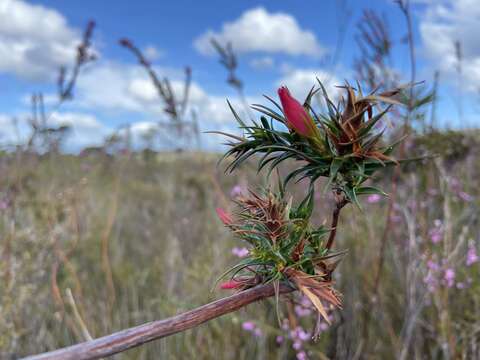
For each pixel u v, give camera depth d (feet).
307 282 2.40
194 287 11.43
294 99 2.57
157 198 21.07
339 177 2.64
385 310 9.84
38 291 11.55
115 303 11.69
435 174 11.16
